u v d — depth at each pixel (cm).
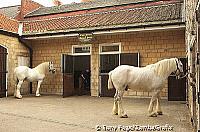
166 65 669
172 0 1228
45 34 1191
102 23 1112
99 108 804
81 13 1378
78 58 1273
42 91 1301
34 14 1514
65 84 1147
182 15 950
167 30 1039
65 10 1486
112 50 1167
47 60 1293
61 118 636
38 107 822
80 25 1156
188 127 541
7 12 1658
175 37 1048
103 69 1176
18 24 1299
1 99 1048
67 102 955
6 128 530
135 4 1288
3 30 1136
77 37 1209
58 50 1268
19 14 1481
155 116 659
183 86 978
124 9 1268
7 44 1172
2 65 1141
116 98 680
